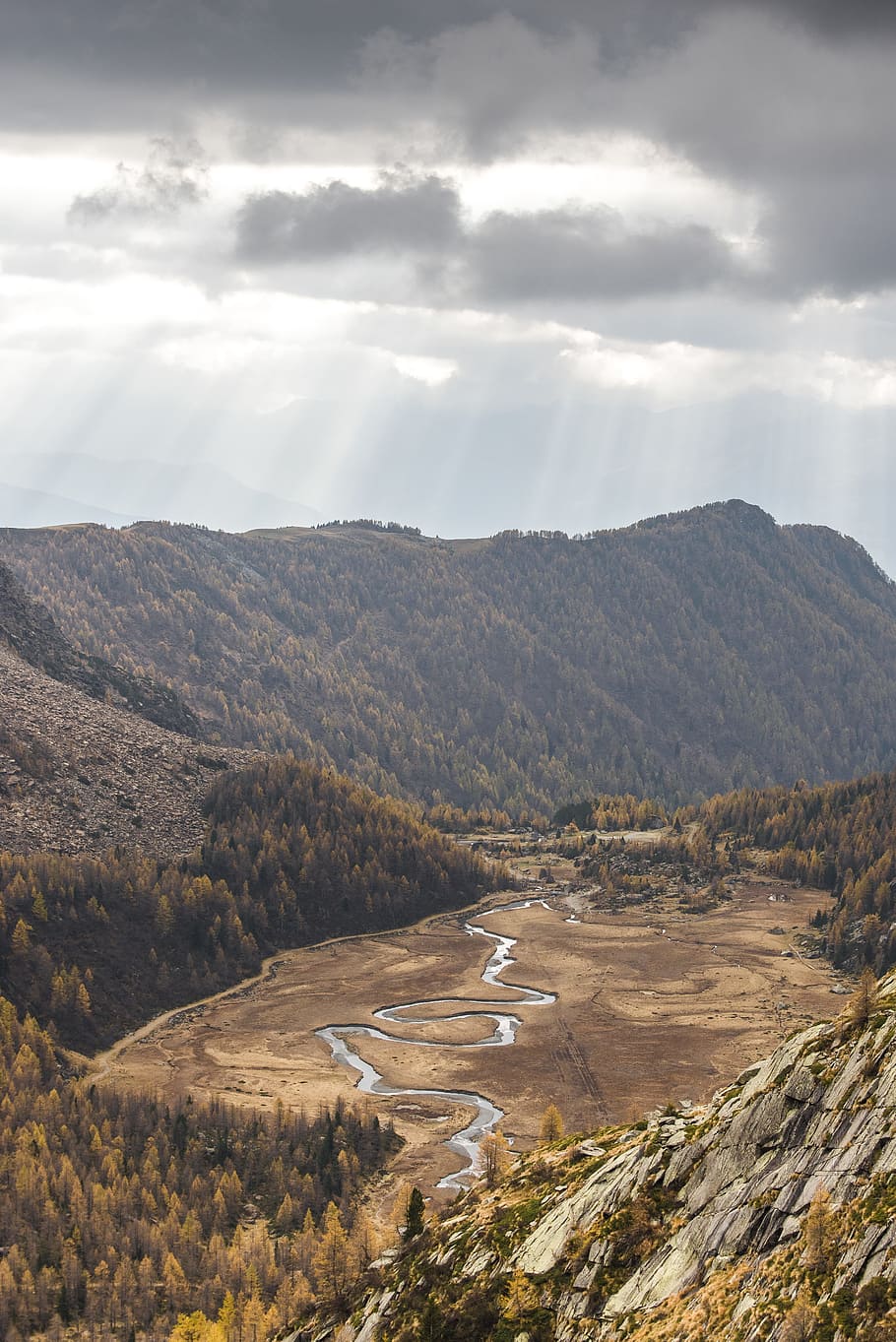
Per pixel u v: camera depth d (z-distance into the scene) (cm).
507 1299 11425
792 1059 10888
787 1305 8538
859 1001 10706
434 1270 13125
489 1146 17138
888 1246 8231
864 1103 9588
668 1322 9431
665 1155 11588
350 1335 13312
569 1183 13312
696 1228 10338
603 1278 10756
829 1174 9381
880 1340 7556
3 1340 16500
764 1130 10512
